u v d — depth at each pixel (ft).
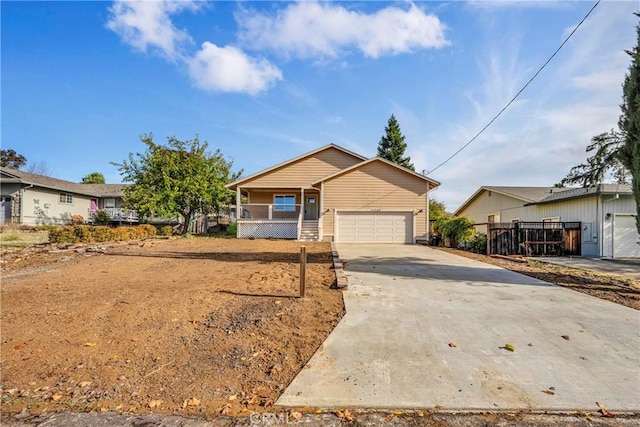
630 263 38.88
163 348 12.67
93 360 11.71
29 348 12.51
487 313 17.13
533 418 8.94
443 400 9.70
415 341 13.67
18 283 21.95
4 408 9.05
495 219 75.15
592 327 15.24
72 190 84.28
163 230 64.44
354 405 9.45
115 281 22.74
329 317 16.15
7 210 70.64
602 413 9.17
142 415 8.84
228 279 23.59
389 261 34.76
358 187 59.93
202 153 67.36
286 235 63.87
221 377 10.81
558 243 46.88
